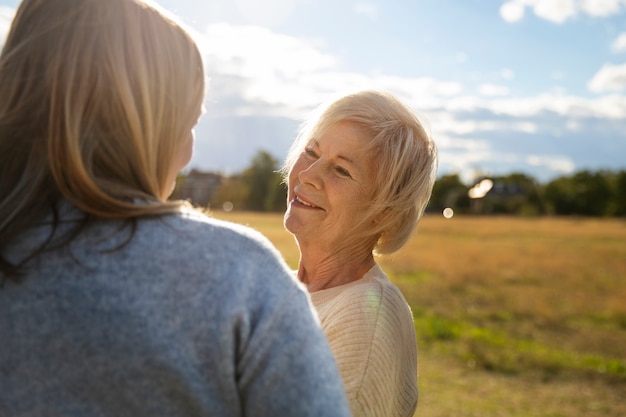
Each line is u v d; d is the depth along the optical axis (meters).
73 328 0.85
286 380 0.88
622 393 7.32
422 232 43.50
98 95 0.90
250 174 93.75
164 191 1.01
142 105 0.93
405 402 1.62
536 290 16.25
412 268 20.12
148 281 0.87
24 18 0.97
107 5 0.94
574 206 84.38
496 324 11.92
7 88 0.93
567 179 87.50
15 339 0.86
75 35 0.92
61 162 0.88
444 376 7.66
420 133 1.71
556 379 7.76
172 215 0.94
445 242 33.31
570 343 10.56
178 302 0.87
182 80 0.99
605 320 12.59
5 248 0.89
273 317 0.90
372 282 1.61
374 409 1.45
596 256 26.56
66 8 0.94
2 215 0.89
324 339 0.95
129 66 0.93
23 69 0.93
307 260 1.80
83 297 0.86
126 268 0.87
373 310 1.52
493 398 6.86
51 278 0.86
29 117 0.91
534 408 6.61
